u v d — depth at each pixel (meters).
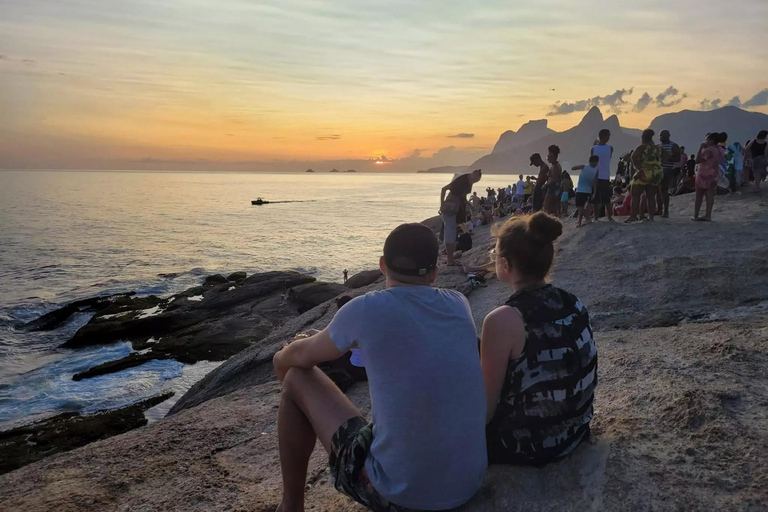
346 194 160.75
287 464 2.66
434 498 2.12
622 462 2.56
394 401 2.10
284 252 42.12
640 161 10.99
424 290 2.28
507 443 2.49
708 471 2.44
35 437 10.95
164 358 15.66
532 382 2.37
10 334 19.27
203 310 20.23
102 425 11.44
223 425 4.89
